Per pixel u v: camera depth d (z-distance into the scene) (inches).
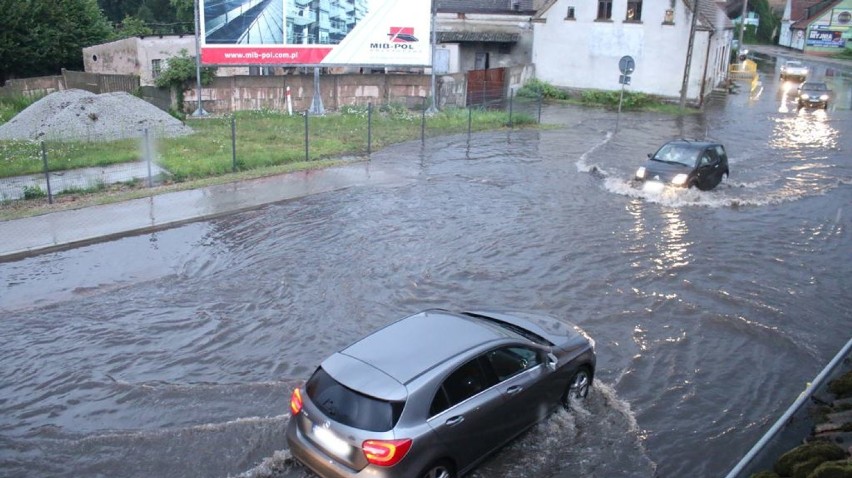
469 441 246.1
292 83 1232.2
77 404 310.7
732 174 800.9
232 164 768.3
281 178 741.3
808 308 418.6
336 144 928.9
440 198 668.1
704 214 627.8
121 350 361.4
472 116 1190.3
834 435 251.6
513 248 524.1
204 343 369.1
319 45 1184.2
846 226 594.2
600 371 340.2
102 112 979.3
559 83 1576.0
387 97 1305.4
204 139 944.9
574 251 518.6
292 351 360.8
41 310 409.4
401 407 227.3
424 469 229.5
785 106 1457.9
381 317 402.3
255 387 323.3
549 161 852.6
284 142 941.8
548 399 284.0
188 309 412.5
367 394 230.7
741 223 600.1
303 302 422.6
